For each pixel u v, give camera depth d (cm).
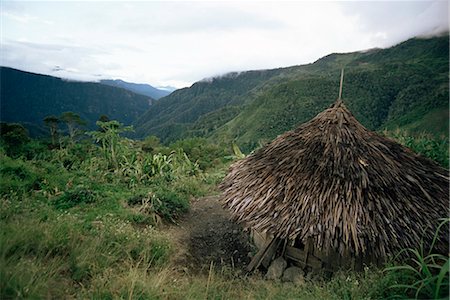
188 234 701
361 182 478
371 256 463
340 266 505
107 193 830
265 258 579
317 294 372
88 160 1246
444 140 847
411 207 457
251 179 600
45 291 298
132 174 1053
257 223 515
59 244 406
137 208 754
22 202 583
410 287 279
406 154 564
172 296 349
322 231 450
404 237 428
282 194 525
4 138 1650
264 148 675
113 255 431
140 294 325
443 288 267
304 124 644
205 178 1214
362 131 573
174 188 966
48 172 980
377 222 440
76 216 580
